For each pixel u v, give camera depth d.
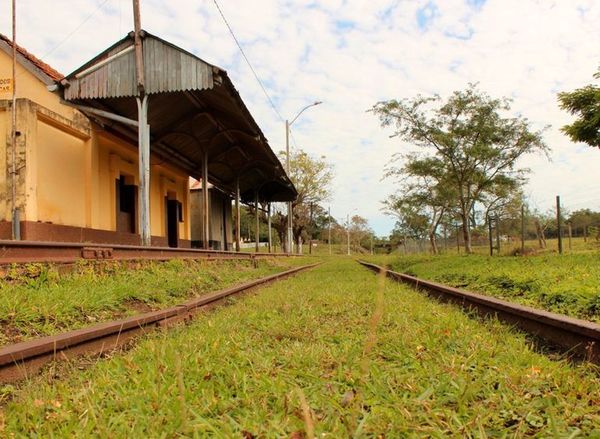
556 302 6.41
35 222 12.74
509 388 2.96
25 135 12.65
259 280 11.55
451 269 13.09
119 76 13.76
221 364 3.61
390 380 3.15
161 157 20.61
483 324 5.47
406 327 5.00
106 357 4.14
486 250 27.73
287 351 4.08
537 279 8.05
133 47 13.71
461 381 3.02
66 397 2.88
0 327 4.62
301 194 56.09
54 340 3.79
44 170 13.73
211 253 16.30
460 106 21.47
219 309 7.38
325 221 83.56
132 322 4.96
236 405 2.74
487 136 21.59
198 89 13.40
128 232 19.12
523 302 6.75
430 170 23.12
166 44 13.57
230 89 14.00
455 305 7.20
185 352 3.95
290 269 18.73
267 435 2.26
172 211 23.83
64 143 14.87
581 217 22.67
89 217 15.89
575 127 15.16
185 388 2.94
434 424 2.42
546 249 20.30
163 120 17.05
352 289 9.84
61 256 7.79
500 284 8.80
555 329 4.57
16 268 6.55
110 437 2.23
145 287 7.73
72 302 5.68
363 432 2.24
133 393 2.91
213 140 19.98
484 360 3.64
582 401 2.76
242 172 26.61
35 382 3.28
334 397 2.80
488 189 23.00
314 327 5.32
